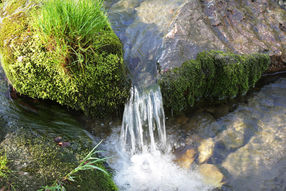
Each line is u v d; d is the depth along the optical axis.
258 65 3.67
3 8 3.32
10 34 2.88
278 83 3.93
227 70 3.44
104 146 3.09
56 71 2.80
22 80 2.88
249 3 4.29
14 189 2.10
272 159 2.96
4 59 2.82
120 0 4.26
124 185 2.73
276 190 2.69
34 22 2.89
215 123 3.38
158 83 3.20
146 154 3.12
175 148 3.16
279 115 3.46
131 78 3.22
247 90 3.81
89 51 2.79
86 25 2.73
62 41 2.62
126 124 3.27
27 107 3.09
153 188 2.73
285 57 3.91
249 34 3.92
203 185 2.76
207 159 3.00
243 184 2.74
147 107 3.20
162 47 3.49
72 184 2.29
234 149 3.08
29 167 2.34
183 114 3.49
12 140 2.59
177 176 2.86
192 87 3.37
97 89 2.99
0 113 2.87
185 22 3.73
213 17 3.91
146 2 4.18
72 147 2.76
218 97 3.70
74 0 2.83
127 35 3.65
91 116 3.28
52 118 3.10
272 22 4.12
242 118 3.44
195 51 3.46
